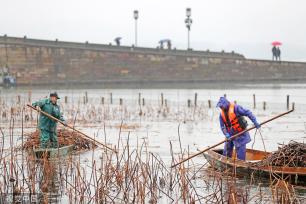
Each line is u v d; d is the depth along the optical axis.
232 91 70.81
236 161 14.75
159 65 88.25
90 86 81.12
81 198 12.38
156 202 12.34
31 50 76.56
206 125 30.44
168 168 15.98
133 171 14.59
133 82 85.81
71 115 35.78
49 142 17.84
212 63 92.62
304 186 13.47
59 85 78.88
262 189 13.30
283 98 56.59
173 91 70.81
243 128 15.42
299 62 99.06
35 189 13.60
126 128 28.61
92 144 19.86
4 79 74.19
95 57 82.44
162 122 32.31
